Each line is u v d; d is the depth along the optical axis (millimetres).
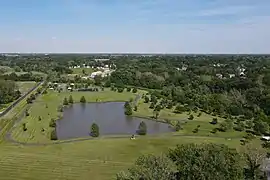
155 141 92562
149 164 44469
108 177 63062
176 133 106188
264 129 105438
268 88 167625
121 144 88750
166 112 143125
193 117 131125
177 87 191000
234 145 90375
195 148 48719
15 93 179250
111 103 175750
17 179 61750
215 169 42719
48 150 82312
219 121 124938
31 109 148375
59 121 129125
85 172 65812
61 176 63500
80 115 143375
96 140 93562
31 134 101625
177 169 46688
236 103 148625
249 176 58562
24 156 75938
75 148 84375
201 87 192750
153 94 185500
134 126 121375
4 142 90875
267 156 74625
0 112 138500
